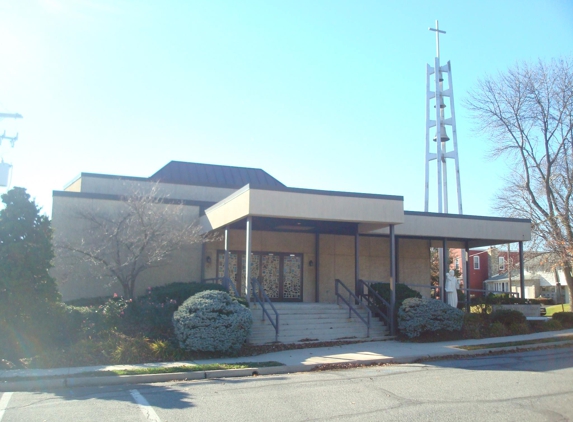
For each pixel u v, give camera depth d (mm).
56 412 8164
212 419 7641
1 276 13422
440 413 7969
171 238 19047
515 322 19859
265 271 22781
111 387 10461
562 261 25172
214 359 13586
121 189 23969
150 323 15266
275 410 8188
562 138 28078
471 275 57562
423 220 22984
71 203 20016
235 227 21203
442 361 13781
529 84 28672
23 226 13875
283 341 16250
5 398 9422
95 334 14352
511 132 29641
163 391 9891
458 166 29125
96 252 18188
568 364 12984
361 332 17844
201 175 28797
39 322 13680
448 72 30141
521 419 7629
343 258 24172
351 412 8047
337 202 17203
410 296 18797
